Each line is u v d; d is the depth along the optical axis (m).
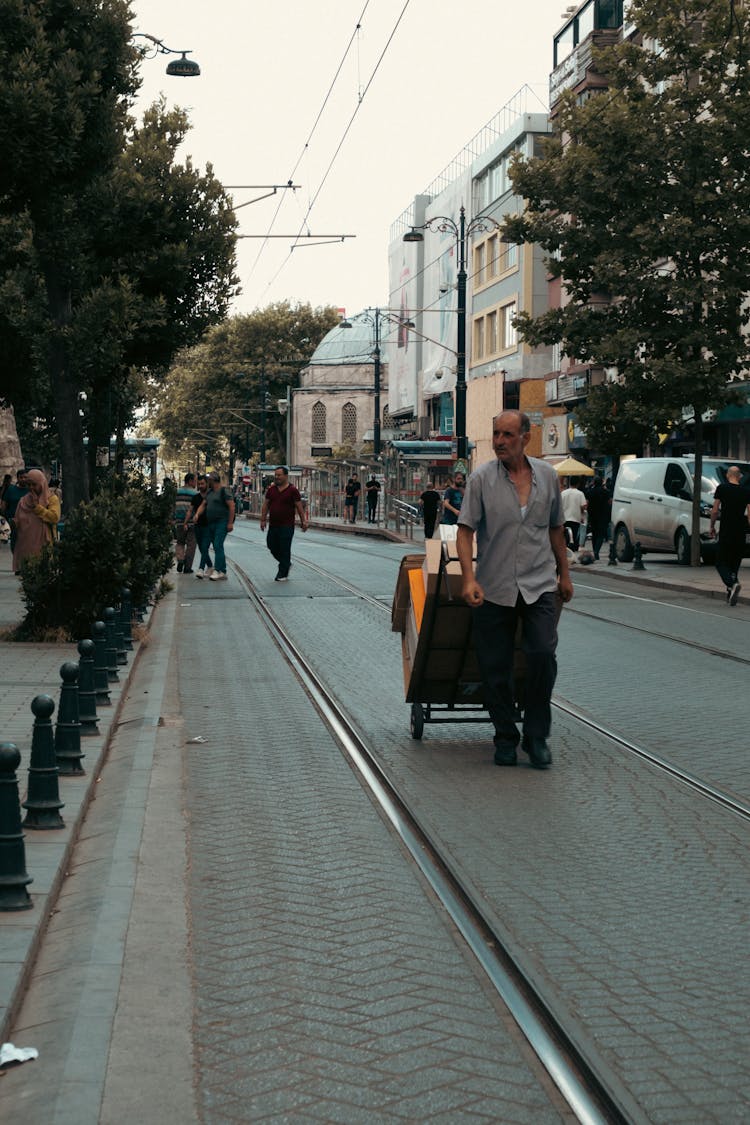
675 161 30.19
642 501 33.69
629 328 30.53
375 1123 4.01
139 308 17.39
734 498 22.50
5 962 5.17
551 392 60.06
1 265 19.83
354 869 6.85
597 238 30.91
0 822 5.91
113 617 13.10
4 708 10.98
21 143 15.07
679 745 10.23
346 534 58.25
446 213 80.12
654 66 30.41
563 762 9.61
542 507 9.23
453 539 10.54
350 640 17.31
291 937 5.75
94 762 9.09
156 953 5.52
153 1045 4.56
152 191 17.20
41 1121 3.94
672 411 30.42
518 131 65.56
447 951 5.62
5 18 15.33
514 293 67.06
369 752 9.94
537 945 5.61
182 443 115.69
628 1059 4.43
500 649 9.41
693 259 30.53
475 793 8.55
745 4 30.25
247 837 7.47
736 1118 4.02
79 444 17.14
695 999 5.01
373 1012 4.90
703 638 17.55
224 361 116.25
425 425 86.38
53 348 16.88
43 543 17.58
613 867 6.84
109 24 15.79
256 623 19.64
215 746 10.18
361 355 119.00
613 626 19.14
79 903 6.12
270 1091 4.21
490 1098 4.19
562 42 59.09
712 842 7.39
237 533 58.50
